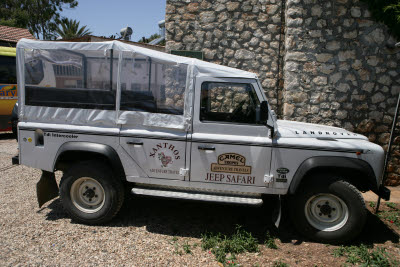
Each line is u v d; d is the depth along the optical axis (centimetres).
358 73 588
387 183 607
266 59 666
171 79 364
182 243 354
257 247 348
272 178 360
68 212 389
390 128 593
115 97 371
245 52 671
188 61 364
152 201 480
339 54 588
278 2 654
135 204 465
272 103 673
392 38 577
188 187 376
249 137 361
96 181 378
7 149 806
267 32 662
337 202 362
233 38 673
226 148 361
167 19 689
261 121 340
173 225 401
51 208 435
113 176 377
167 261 314
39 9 2980
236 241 352
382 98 589
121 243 346
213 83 366
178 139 364
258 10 661
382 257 329
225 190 370
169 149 368
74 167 379
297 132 375
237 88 366
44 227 376
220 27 675
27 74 382
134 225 395
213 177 367
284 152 358
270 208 468
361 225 352
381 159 359
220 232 386
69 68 374
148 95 367
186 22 684
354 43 585
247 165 362
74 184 382
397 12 549
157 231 382
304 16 588
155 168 374
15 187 511
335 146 355
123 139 373
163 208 455
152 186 386
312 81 596
